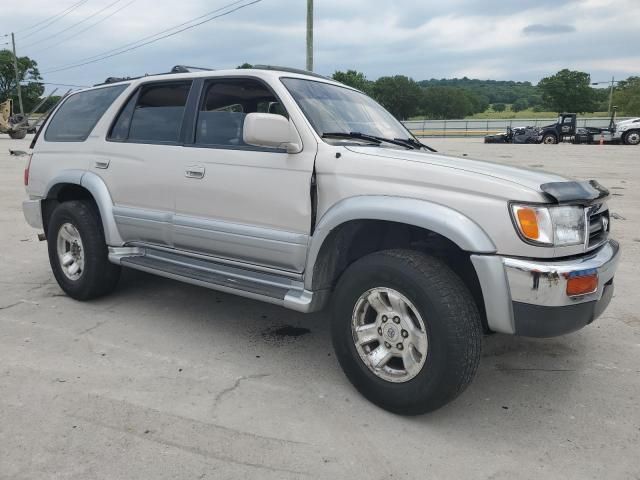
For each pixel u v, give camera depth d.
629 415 3.17
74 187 5.00
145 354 3.88
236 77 3.91
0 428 2.91
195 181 3.95
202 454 2.73
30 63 83.56
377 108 4.44
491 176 2.95
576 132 35.59
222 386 3.43
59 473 2.56
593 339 4.24
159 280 5.64
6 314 4.61
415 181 3.04
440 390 2.89
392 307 3.07
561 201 2.82
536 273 2.74
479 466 2.68
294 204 3.46
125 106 4.63
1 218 8.98
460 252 3.25
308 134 3.48
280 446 2.81
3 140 33.34
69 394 3.28
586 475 2.62
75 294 4.89
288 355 3.91
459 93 105.19
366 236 3.58
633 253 6.71
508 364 3.82
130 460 2.67
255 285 3.72
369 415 3.12
